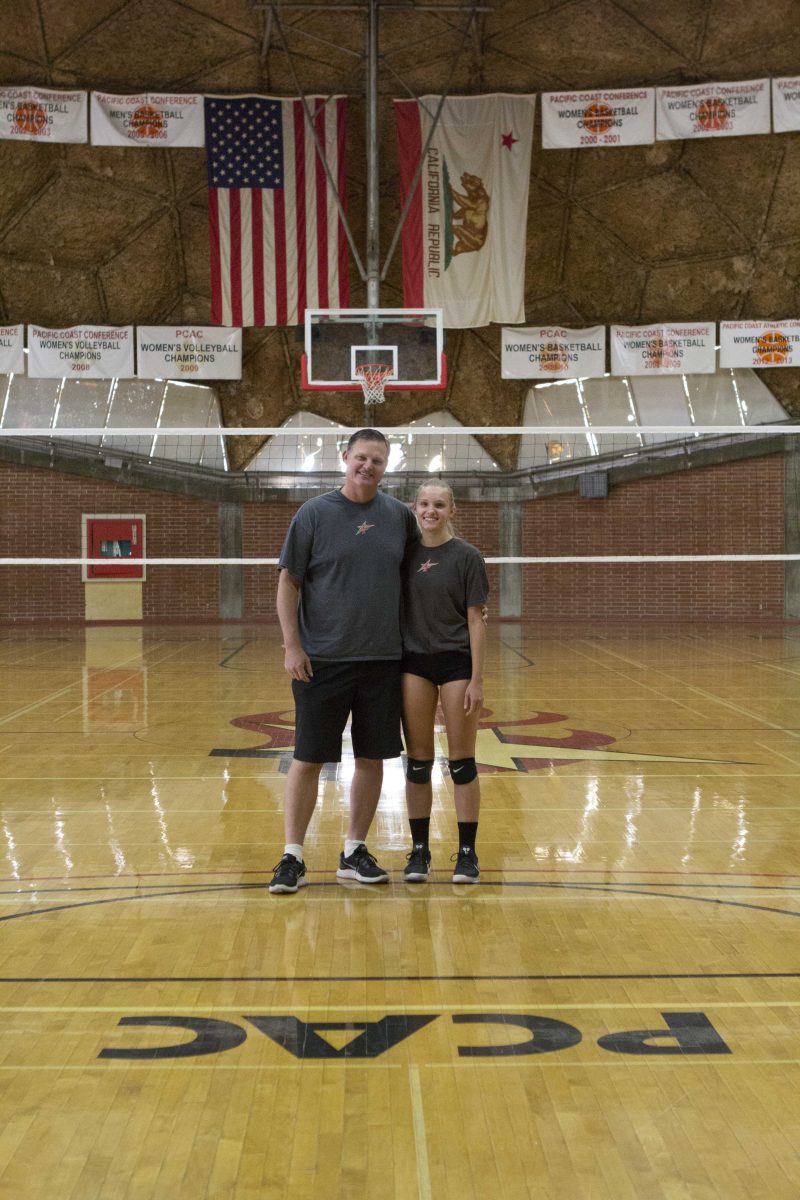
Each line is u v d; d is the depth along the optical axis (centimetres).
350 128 1894
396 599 415
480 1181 210
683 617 2284
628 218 2008
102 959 332
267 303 1814
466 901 393
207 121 1775
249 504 2339
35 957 333
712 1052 266
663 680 1134
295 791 412
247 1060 262
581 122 1736
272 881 406
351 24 1767
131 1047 269
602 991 306
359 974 319
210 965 327
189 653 1502
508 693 1014
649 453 2278
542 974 319
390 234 2009
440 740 738
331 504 419
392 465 2355
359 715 417
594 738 749
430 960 331
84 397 2269
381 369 1733
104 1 1698
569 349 2095
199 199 1975
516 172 1827
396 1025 282
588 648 1579
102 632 1983
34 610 2275
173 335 2081
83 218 1969
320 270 1811
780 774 624
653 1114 236
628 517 2305
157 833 493
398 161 1919
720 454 2252
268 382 2269
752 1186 208
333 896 399
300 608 424
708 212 1986
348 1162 216
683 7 1738
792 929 360
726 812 530
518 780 607
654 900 393
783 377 2208
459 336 2230
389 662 417
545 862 445
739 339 2069
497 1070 257
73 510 2284
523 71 1848
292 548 416
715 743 729
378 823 515
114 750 707
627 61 1823
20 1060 262
